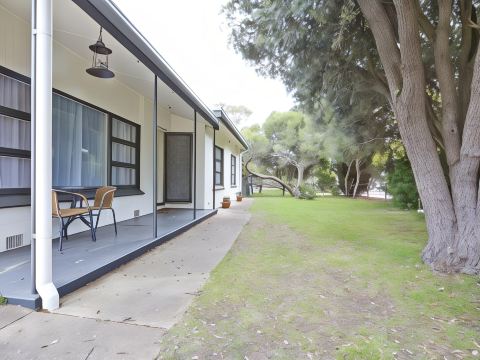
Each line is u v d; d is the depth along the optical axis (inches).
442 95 163.5
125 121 273.6
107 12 123.3
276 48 248.4
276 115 866.1
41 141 98.7
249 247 197.0
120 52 193.5
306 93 306.7
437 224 156.8
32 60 98.0
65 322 92.0
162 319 96.0
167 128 360.8
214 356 77.3
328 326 94.3
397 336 88.9
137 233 210.8
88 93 219.6
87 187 219.8
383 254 180.7
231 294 117.9
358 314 103.2
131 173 289.4
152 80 248.2
